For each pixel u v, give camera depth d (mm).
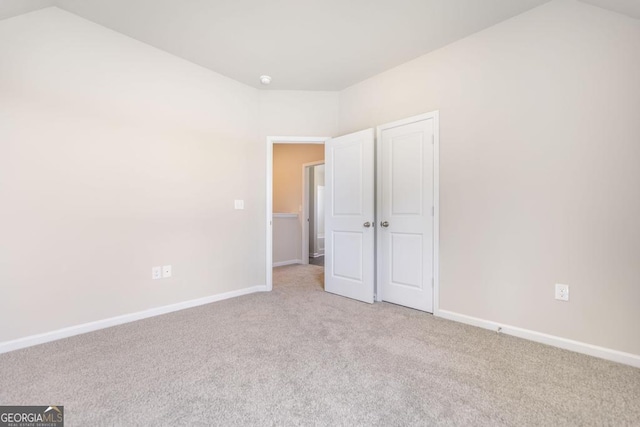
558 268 2109
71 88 2268
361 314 2793
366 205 3221
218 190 3246
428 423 1318
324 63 3041
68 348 2055
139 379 1666
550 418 1354
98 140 2406
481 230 2482
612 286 1918
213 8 2203
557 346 2102
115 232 2500
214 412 1391
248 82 3463
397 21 2363
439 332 2359
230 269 3363
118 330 2379
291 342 2164
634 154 1845
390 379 1675
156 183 2756
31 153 2100
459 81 2623
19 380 1650
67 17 2246
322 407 1431
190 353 1985
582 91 2018
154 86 2744
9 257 2021
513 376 1711
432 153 2803
